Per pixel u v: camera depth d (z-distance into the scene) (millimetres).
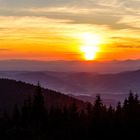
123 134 72938
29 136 75312
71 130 75875
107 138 73375
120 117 75750
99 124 75000
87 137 74375
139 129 72812
